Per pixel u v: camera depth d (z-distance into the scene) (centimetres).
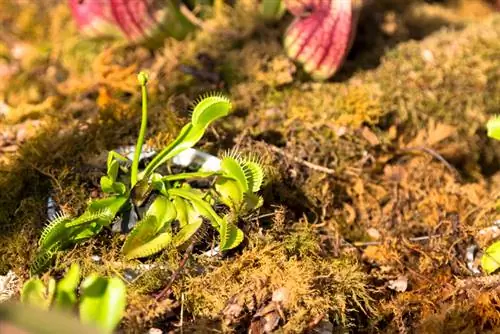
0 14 92
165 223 63
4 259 66
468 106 79
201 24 82
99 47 86
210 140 73
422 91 79
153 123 74
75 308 58
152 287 62
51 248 63
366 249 70
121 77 81
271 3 81
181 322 61
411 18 88
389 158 76
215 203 65
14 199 69
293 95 78
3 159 74
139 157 65
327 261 66
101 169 69
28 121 79
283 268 64
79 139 73
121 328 60
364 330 65
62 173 68
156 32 81
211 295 62
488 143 79
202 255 63
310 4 76
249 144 73
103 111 75
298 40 77
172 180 66
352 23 75
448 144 77
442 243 70
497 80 80
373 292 67
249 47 80
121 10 79
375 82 79
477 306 65
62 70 85
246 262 64
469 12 92
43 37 90
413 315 66
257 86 78
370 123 76
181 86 79
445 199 74
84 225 63
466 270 68
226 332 61
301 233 67
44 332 50
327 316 63
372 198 74
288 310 62
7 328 50
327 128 76
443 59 81
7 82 85
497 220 71
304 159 74
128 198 64
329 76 79
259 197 65
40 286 58
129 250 62
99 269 62
